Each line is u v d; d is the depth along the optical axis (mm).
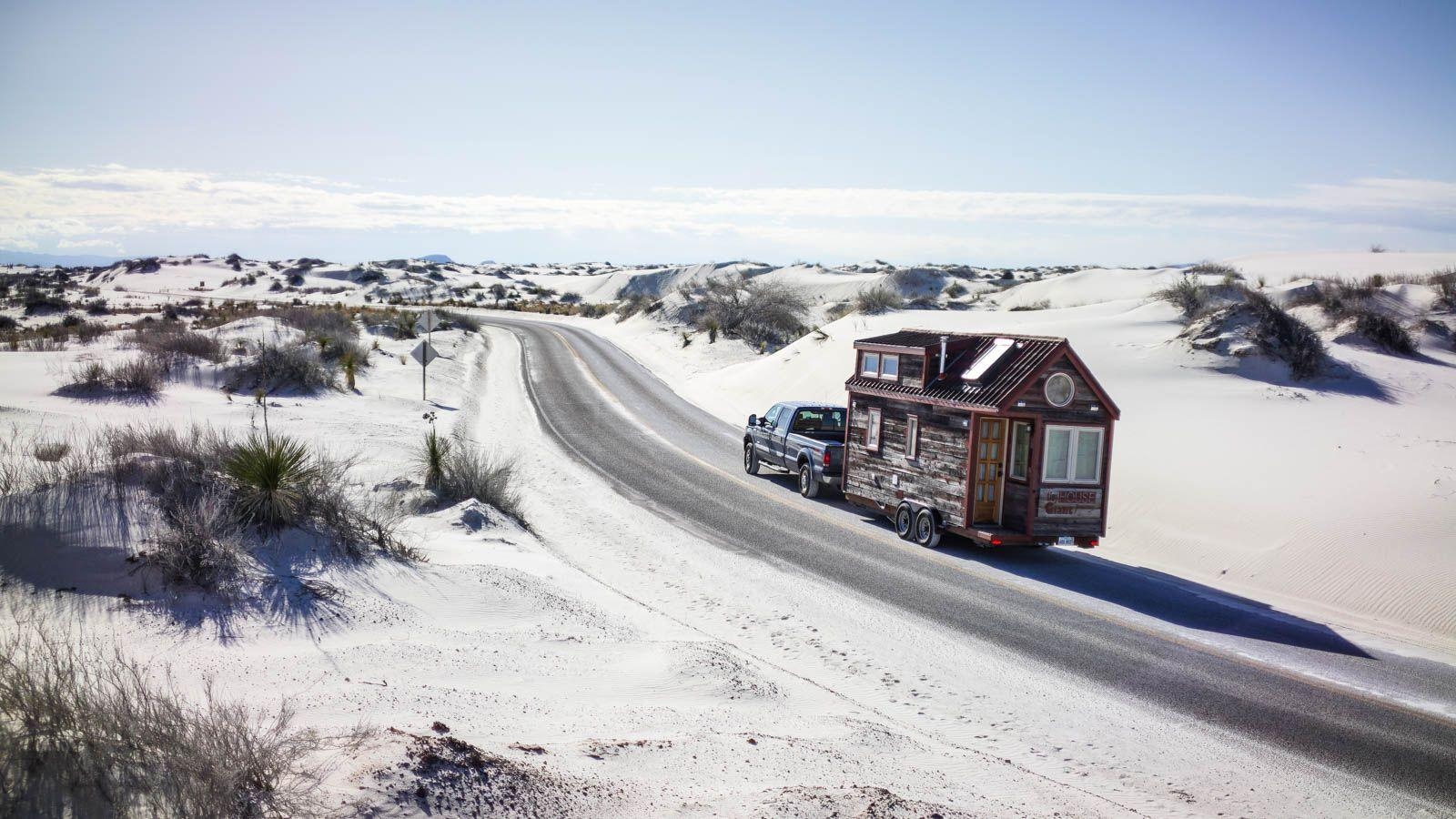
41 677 5746
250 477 11086
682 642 10359
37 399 20312
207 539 9469
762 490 21625
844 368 33688
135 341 30891
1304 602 13914
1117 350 29141
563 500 19156
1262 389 24859
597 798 5617
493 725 6992
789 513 19234
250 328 36219
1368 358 28812
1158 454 20500
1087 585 14688
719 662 9633
